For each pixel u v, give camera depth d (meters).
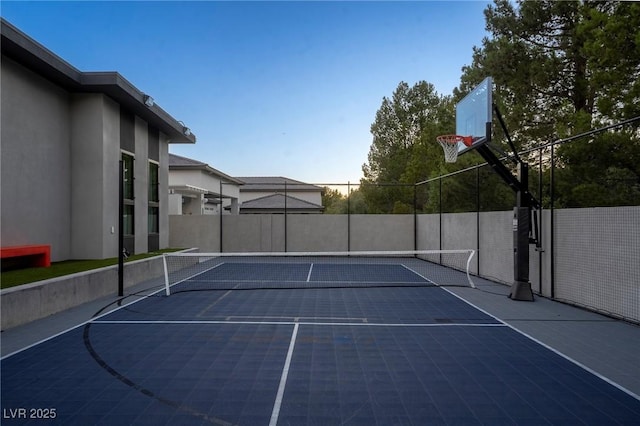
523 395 4.46
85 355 5.68
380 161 34.34
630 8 12.23
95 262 11.70
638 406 4.22
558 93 17.50
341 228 21.25
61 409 4.08
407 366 5.31
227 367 5.23
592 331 7.04
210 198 32.12
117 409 4.07
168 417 3.91
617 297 7.83
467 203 16.12
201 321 7.61
